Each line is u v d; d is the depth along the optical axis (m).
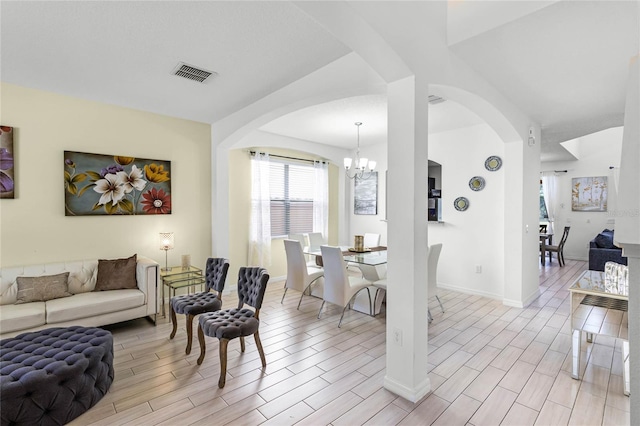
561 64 2.73
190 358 2.89
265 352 3.02
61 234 3.66
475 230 4.87
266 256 5.63
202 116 4.49
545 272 6.58
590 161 8.00
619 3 1.94
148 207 4.25
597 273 3.07
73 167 3.70
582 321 2.59
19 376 1.92
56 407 1.97
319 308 4.32
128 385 2.46
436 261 3.99
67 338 2.41
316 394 2.35
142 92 3.60
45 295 3.21
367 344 3.19
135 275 3.78
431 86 2.52
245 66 3.00
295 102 3.34
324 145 6.44
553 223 8.48
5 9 2.13
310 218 6.55
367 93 2.98
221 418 2.09
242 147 5.16
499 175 4.62
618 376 2.57
